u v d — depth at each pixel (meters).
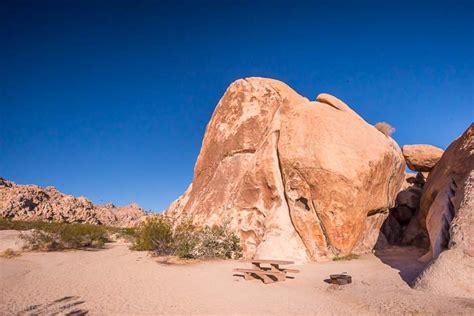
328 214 13.84
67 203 54.47
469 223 8.63
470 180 9.94
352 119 15.58
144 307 7.27
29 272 11.69
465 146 12.13
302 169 14.37
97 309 7.12
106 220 56.47
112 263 13.84
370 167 13.97
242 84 20.73
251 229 15.66
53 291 8.79
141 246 18.02
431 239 10.65
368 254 14.26
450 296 7.20
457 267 7.79
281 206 15.03
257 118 19.34
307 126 15.19
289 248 14.01
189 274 11.31
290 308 7.11
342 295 8.11
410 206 17.34
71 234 20.02
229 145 19.42
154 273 11.52
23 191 50.47
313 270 11.70
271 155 15.84
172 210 23.36
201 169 20.91
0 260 14.57
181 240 15.86
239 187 17.53
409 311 6.43
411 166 21.94
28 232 22.91
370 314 6.56
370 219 15.11
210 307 7.25
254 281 10.13
